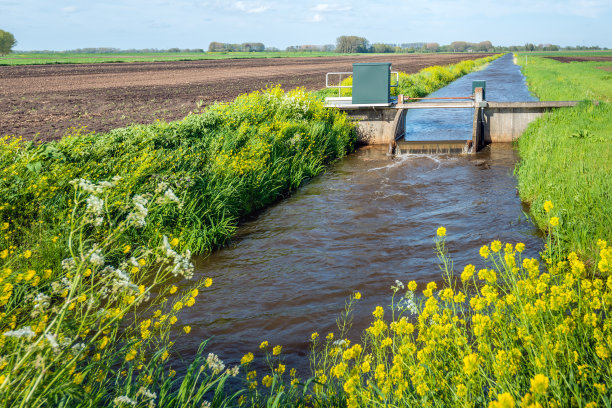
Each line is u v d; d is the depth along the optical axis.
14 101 25.86
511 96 31.61
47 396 2.58
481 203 10.11
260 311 6.02
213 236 8.39
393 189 11.54
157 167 9.28
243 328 5.62
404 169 13.57
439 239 8.23
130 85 36.03
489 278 3.24
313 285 6.74
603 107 16.52
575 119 15.09
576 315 3.18
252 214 10.20
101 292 2.92
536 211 8.72
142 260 3.47
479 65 83.12
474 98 16.64
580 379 2.73
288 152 13.45
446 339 3.14
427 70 50.09
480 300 3.14
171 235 7.88
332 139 15.83
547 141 12.84
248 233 9.04
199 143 11.41
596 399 2.54
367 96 17.30
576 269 3.28
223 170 10.39
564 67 58.91
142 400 2.97
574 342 2.95
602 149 11.41
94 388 3.43
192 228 8.36
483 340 3.04
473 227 8.71
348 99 19.22
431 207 10.06
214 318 5.86
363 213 9.88
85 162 8.97
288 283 6.83
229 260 7.77
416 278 6.79
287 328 5.61
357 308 6.01
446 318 3.31
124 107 22.97
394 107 17.09
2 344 2.78
